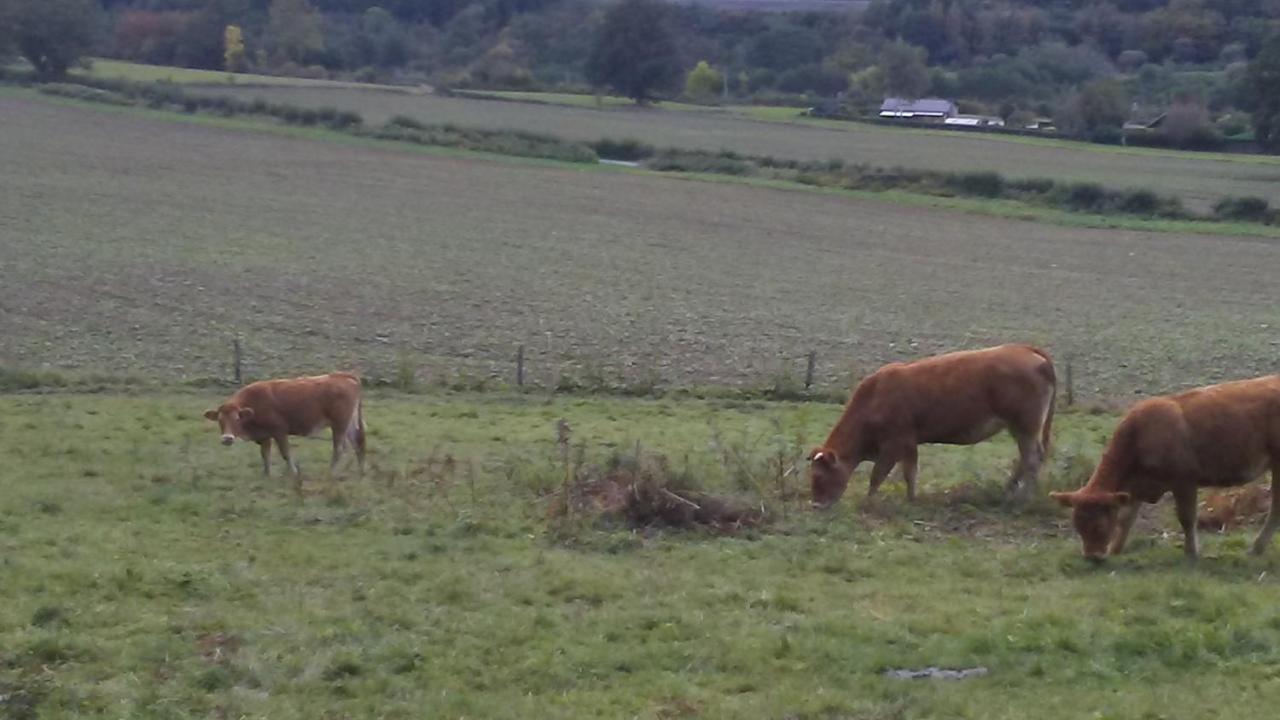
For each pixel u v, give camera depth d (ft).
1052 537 47.52
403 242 168.35
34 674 33.14
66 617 37.19
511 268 149.89
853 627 36.19
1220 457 42.47
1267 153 316.81
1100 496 42.73
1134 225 205.05
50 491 54.95
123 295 123.03
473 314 119.85
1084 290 146.00
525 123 343.26
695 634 36.06
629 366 98.63
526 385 91.71
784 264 160.86
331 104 369.71
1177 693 31.30
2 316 111.55
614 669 33.76
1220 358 106.52
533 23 567.59
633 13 411.75
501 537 47.42
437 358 100.78
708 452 65.31
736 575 41.98
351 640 35.83
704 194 233.55
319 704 31.73
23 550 44.70
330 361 98.37
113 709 31.24
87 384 87.61
